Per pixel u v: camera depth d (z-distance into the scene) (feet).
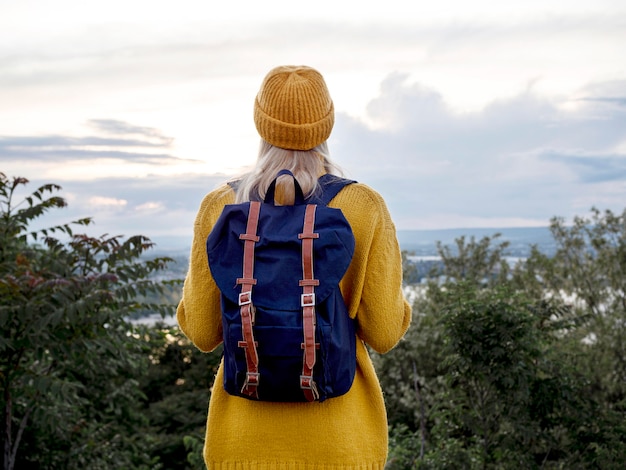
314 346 4.42
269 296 4.50
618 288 58.95
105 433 29.68
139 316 18.30
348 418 4.95
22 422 18.37
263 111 5.01
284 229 4.67
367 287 4.92
